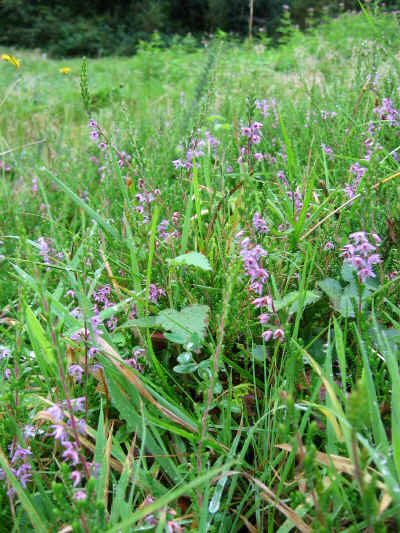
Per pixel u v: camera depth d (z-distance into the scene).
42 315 0.30
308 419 0.22
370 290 0.27
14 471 0.21
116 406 0.24
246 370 0.28
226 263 0.29
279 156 0.46
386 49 0.46
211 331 0.29
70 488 0.19
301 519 0.18
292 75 0.95
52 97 1.21
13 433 0.21
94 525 0.17
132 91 1.16
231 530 0.20
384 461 0.17
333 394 0.19
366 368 0.20
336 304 0.26
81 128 0.83
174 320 0.26
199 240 0.34
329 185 0.40
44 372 0.25
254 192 0.27
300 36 1.87
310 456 0.15
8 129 0.84
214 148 0.46
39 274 0.19
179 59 1.77
